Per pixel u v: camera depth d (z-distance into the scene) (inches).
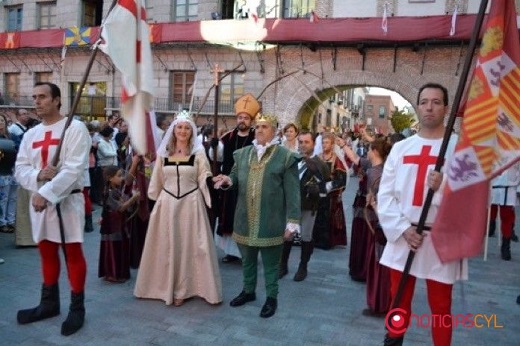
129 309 161.2
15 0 837.2
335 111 1090.1
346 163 255.3
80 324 142.9
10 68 832.9
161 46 695.1
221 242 225.1
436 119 106.0
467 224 99.7
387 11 599.5
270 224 156.9
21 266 206.8
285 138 245.8
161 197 168.7
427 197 101.7
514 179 248.1
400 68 596.7
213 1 682.2
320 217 259.1
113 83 747.4
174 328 146.9
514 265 241.6
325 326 152.6
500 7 103.2
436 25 533.0
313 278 206.2
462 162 100.2
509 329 156.0
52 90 139.8
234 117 668.7
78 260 144.3
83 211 146.8
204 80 689.0
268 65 655.8
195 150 168.7
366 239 199.2
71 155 136.6
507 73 102.9
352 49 616.1
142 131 132.4
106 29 128.0
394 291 112.5
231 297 177.0
